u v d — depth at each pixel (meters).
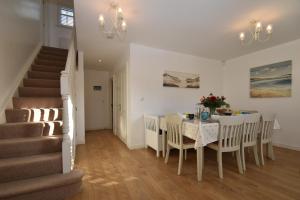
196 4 2.08
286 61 3.47
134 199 1.74
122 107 4.25
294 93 3.36
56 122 2.37
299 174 2.29
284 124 3.52
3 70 2.38
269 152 2.86
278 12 2.27
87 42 3.39
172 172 2.39
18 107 2.57
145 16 2.37
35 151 2.01
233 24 2.63
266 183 2.05
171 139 2.63
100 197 1.77
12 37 2.69
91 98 5.88
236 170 2.45
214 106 2.64
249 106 4.23
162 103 3.88
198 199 1.74
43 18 4.95
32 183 1.67
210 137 2.18
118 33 2.96
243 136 2.40
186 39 3.28
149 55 3.71
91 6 2.10
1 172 1.67
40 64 3.73
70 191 1.80
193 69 4.36
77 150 3.44
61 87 1.93
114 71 5.23
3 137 2.09
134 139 3.56
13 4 2.76
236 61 4.57
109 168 2.52
